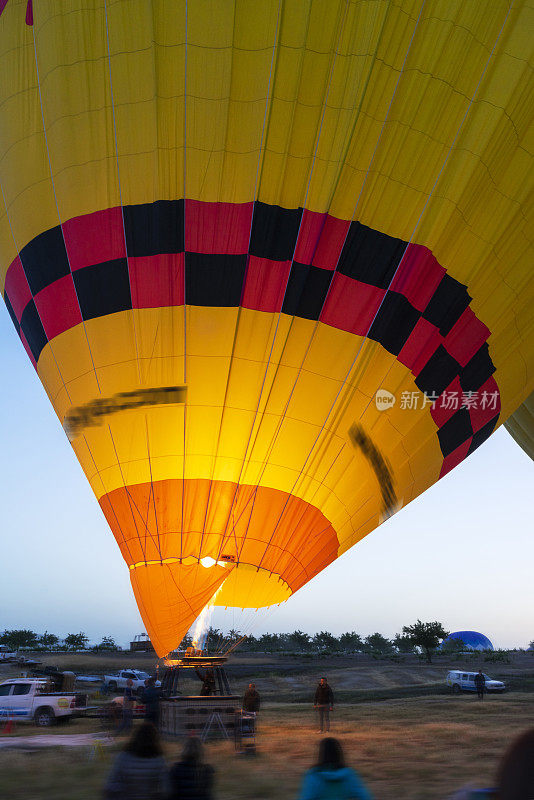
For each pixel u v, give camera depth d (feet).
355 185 43.37
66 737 45.62
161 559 39.29
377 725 49.62
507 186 46.01
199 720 35.42
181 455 40.50
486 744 38.50
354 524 43.32
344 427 42.42
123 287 42.60
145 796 17.63
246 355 41.57
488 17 44.21
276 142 42.88
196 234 42.32
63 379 43.83
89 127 44.45
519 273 47.47
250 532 40.32
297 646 282.77
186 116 43.24
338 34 42.98
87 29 44.91
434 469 47.26
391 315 43.55
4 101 47.83
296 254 42.63
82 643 252.62
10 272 48.16
